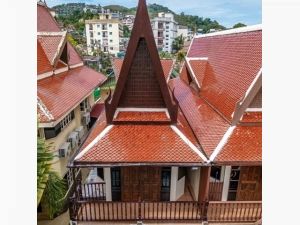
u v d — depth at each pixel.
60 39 21.31
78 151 12.38
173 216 12.91
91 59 62.41
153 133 12.80
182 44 113.56
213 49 19.84
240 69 14.61
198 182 13.66
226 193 13.43
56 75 21.08
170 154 11.84
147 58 12.58
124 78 12.68
